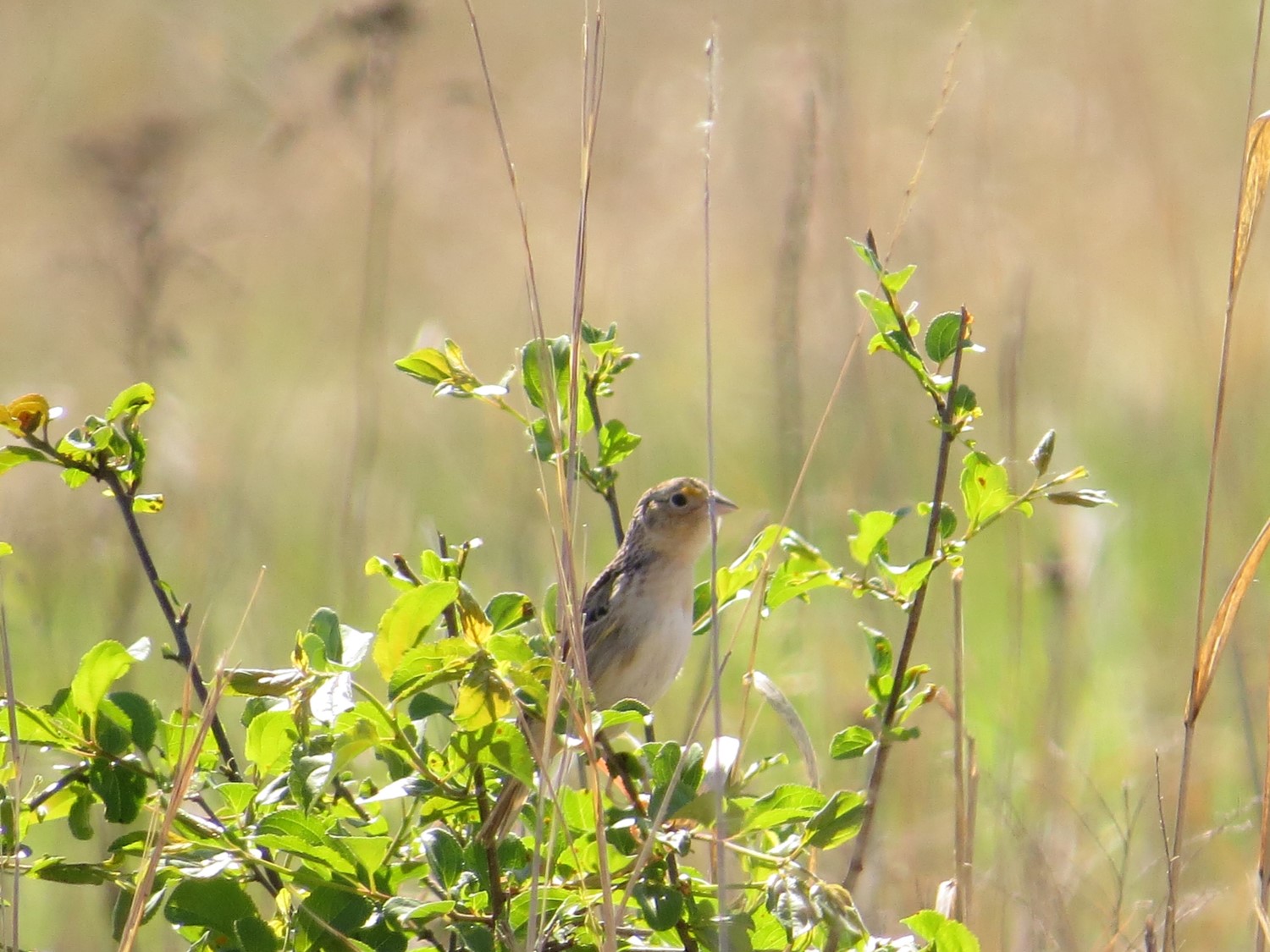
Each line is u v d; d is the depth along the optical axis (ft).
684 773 16.99
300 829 16.61
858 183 44.68
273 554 41.91
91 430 20.21
